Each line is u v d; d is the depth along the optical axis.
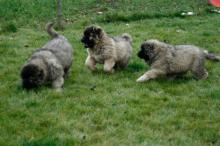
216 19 8.17
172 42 6.64
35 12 8.15
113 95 4.52
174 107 4.32
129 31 7.22
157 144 3.55
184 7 8.93
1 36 6.81
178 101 4.43
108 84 4.84
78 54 5.93
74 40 6.63
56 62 4.61
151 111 4.20
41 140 3.54
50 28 5.11
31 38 6.70
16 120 3.95
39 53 4.64
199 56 5.00
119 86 4.79
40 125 3.87
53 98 4.41
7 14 7.96
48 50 4.70
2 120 3.93
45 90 4.52
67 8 8.54
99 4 8.95
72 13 8.30
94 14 8.27
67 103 4.29
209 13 8.66
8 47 6.17
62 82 4.66
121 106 4.26
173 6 9.00
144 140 3.62
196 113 4.16
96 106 4.27
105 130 3.80
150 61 5.00
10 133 3.71
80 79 4.97
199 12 8.63
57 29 7.33
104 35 5.10
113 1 8.97
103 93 4.58
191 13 8.45
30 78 4.45
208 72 5.29
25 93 4.45
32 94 4.44
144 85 4.82
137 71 5.34
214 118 4.07
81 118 4.00
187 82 4.94
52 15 8.10
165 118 4.04
